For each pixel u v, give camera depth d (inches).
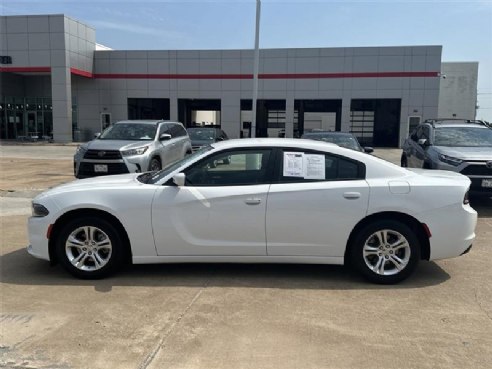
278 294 188.2
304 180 201.2
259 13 784.9
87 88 1615.4
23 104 1691.7
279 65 1521.9
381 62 1472.7
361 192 196.7
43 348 143.6
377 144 1616.6
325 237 198.8
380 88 1485.0
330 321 163.3
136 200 199.5
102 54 1593.3
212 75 1556.3
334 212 196.9
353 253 200.4
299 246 199.8
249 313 169.5
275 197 197.2
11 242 267.0
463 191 200.5
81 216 203.5
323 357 138.8
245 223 198.4
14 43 1435.8
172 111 1594.5
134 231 200.2
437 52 1446.9
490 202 415.5
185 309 172.7
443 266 227.5
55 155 969.5
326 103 1663.4
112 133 482.9
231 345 145.7
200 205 198.5
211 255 201.9
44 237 202.5
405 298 185.3
